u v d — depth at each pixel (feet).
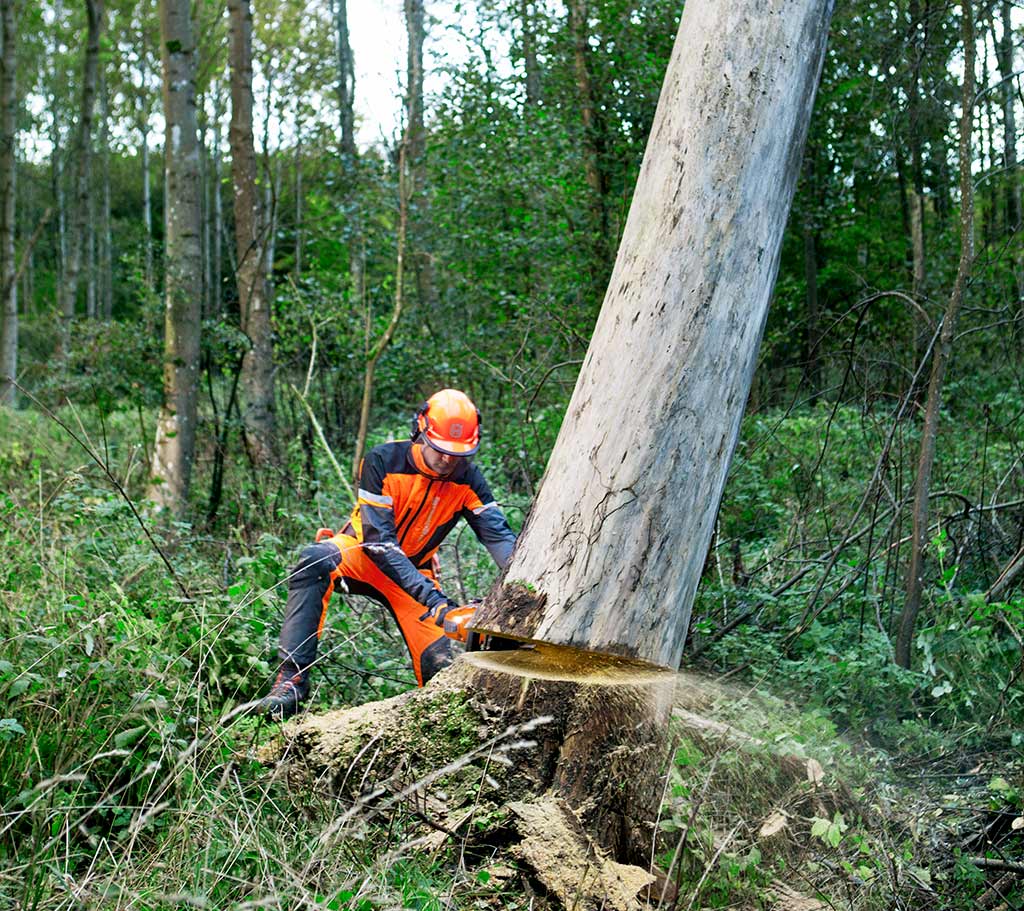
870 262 51.42
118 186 128.36
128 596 13.67
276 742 10.02
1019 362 23.61
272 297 33.42
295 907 7.30
